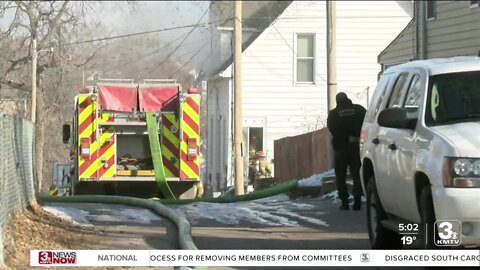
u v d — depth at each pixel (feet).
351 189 79.10
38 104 167.94
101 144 85.97
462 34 96.78
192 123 87.40
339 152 70.33
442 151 36.73
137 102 86.89
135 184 88.12
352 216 67.26
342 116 69.62
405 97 45.06
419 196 39.75
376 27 170.19
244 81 168.04
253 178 155.94
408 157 40.68
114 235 53.98
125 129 86.84
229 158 172.35
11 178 51.16
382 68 126.41
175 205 80.94
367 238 54.65
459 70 42.45
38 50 154.92
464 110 40.75
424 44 106.32
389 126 42.19
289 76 168.76
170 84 87.86
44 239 48.75
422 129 39.93
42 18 152.46
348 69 169.99
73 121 92.89
